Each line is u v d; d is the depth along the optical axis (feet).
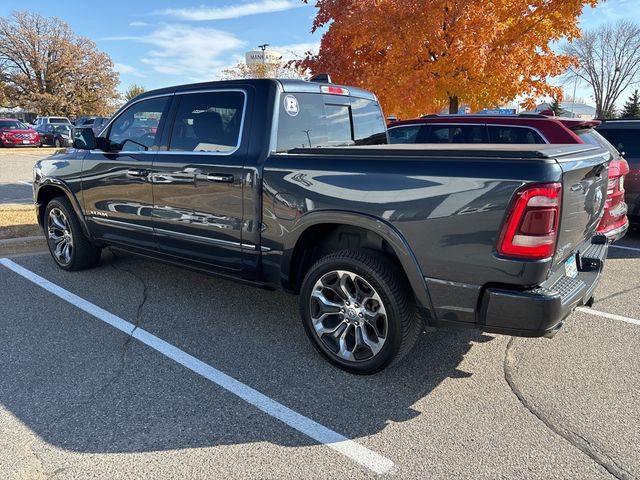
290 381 10.76
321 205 10.69
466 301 9.29
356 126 14.92
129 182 14.75
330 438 8.89
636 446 8.65
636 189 23.34
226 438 8.84
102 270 18.12
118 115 15.55
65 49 166.09
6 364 11.27
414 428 9.18
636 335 13.21
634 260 20.85
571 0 30.27
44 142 102.58
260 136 11.92
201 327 13.41
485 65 29.91
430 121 21.65
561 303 8.87
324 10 34.30
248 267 12.44
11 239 20.67
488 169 8.73
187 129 13.43
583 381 10.83
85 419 9.29
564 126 18.79
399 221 9.68
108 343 12.39
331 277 11.05
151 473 7.95
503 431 9.08
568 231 9.39
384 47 30.78
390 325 10.16
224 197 12.38
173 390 10.32
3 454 8.30
